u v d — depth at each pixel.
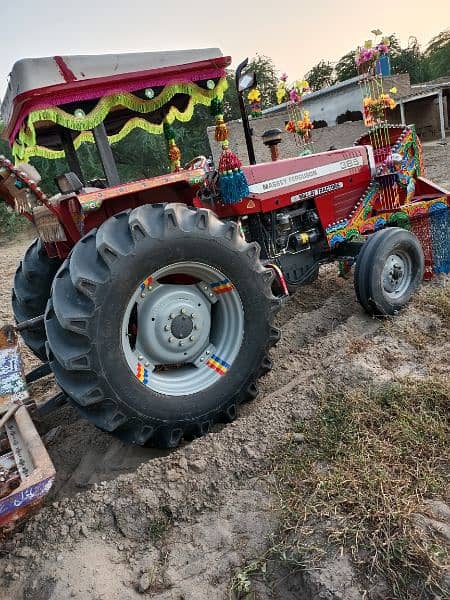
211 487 2.26
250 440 2.45
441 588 1.59
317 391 2.71
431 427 2.30
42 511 2.29
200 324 2.74
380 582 1.66
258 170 3.52
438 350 3.14
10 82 2.57
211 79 2.90
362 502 1.93
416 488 1.97
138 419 2.44
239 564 1.88
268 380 3.19
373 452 2.20
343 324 3.68
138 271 2.36
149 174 15.41
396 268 3.73
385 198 4.25
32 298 3.52
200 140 16.03
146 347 2.64
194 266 2.58
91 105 2.61
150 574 1.91
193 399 2.61
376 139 4.51
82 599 1.82
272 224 3.65
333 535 1.82
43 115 2.46
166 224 2.44
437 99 23.75
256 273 2.73
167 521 2.16
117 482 2.34
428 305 3.73
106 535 2.13
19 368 2.64
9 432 2.41
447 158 13.80
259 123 16.17
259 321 2.78
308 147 4.79
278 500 2.07
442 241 4.23
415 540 1.74
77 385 2.35
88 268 2.32
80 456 2.79
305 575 1.74
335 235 4.00
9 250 12.41
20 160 3.06
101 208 2.81
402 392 2.56
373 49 4.28
